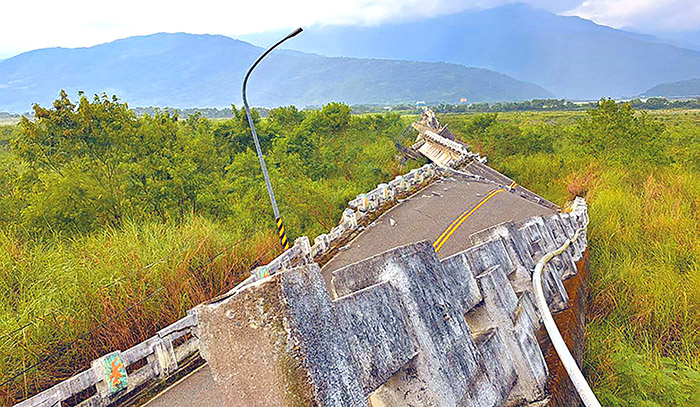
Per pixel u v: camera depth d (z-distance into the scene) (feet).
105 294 28.17
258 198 58.80
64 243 40.29
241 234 46.98
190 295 29.94
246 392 7.30
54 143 48.70
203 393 21.80
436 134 102.01
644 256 43.19
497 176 76.64
